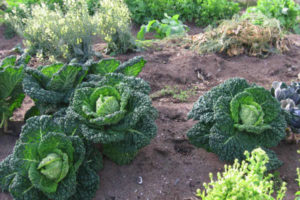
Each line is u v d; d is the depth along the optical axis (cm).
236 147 308
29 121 274
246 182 210
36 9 561
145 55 608
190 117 341
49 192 255
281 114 348
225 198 213
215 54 617
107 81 340
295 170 338
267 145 317
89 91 321
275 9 849
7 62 372
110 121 296
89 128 300
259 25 664
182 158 354
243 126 307
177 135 389
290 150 366
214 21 916
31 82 338
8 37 832
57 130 280
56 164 253
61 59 578
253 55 618
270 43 636
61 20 517
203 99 346
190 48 640
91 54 582
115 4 579
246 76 559
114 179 325
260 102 327
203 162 348
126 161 338
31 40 589
